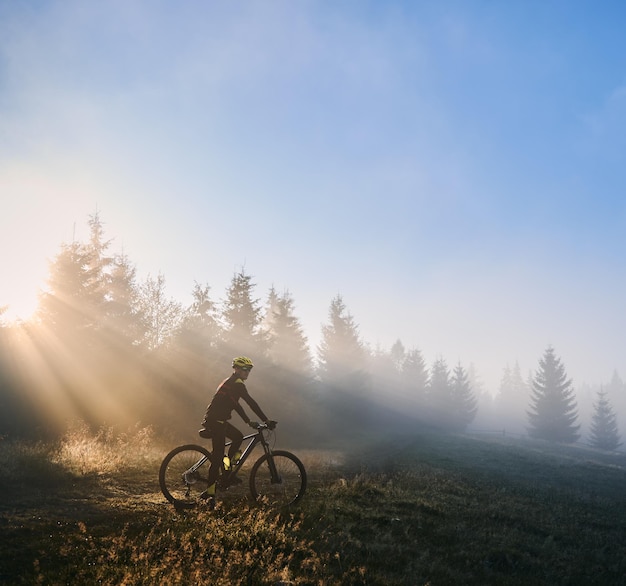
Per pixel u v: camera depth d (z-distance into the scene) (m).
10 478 8.05
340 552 6.14
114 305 28.08
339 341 50.41
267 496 7.81
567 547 9.09
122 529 5.78
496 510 10.95
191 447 7.42
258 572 5.02
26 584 4.19
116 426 17.05
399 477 14.30
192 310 27.14
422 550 7.09
